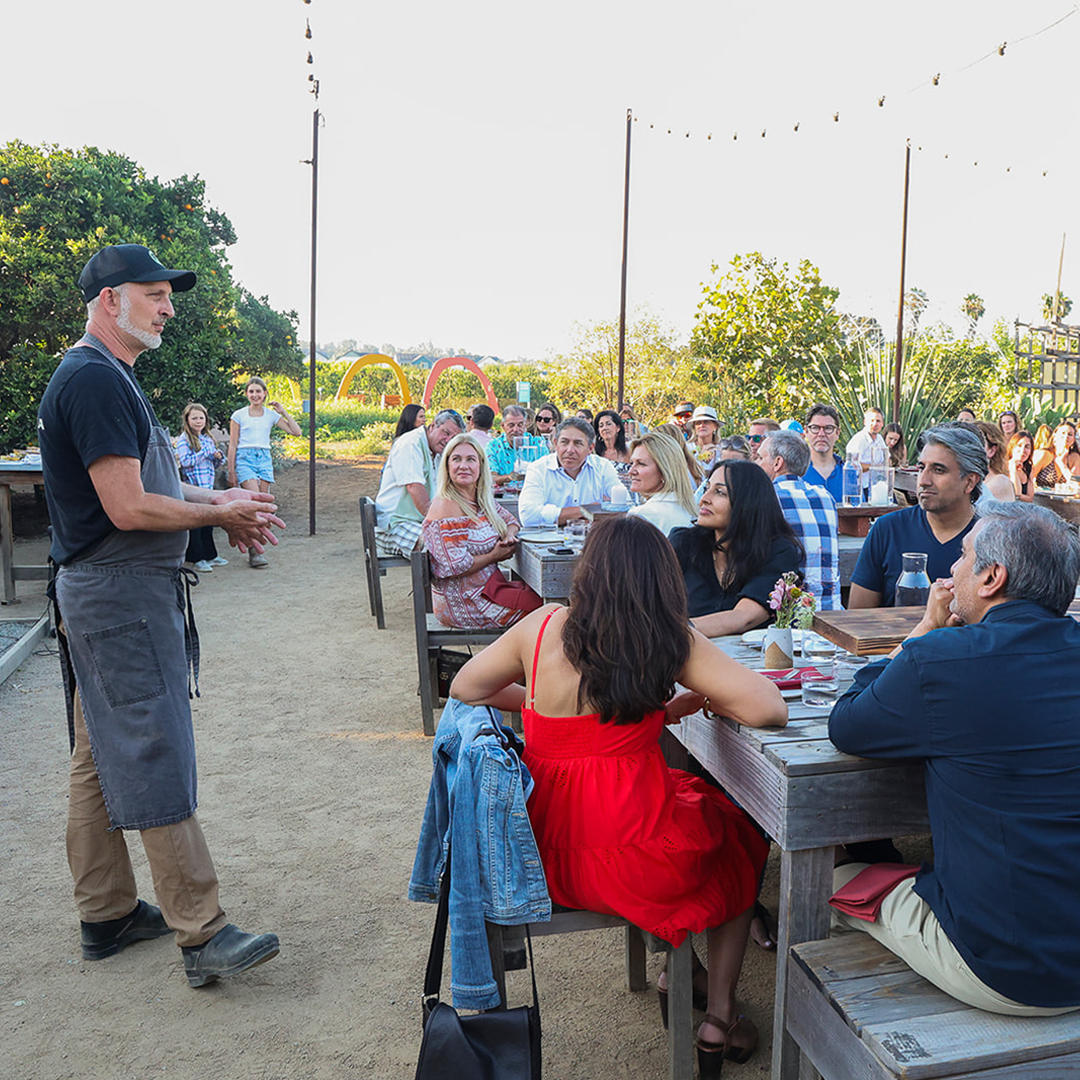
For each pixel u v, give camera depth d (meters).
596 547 2.14
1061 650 1.80
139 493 2.52
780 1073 2.07
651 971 2.86
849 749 1.91
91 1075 2.38
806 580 3.93
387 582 8.66
